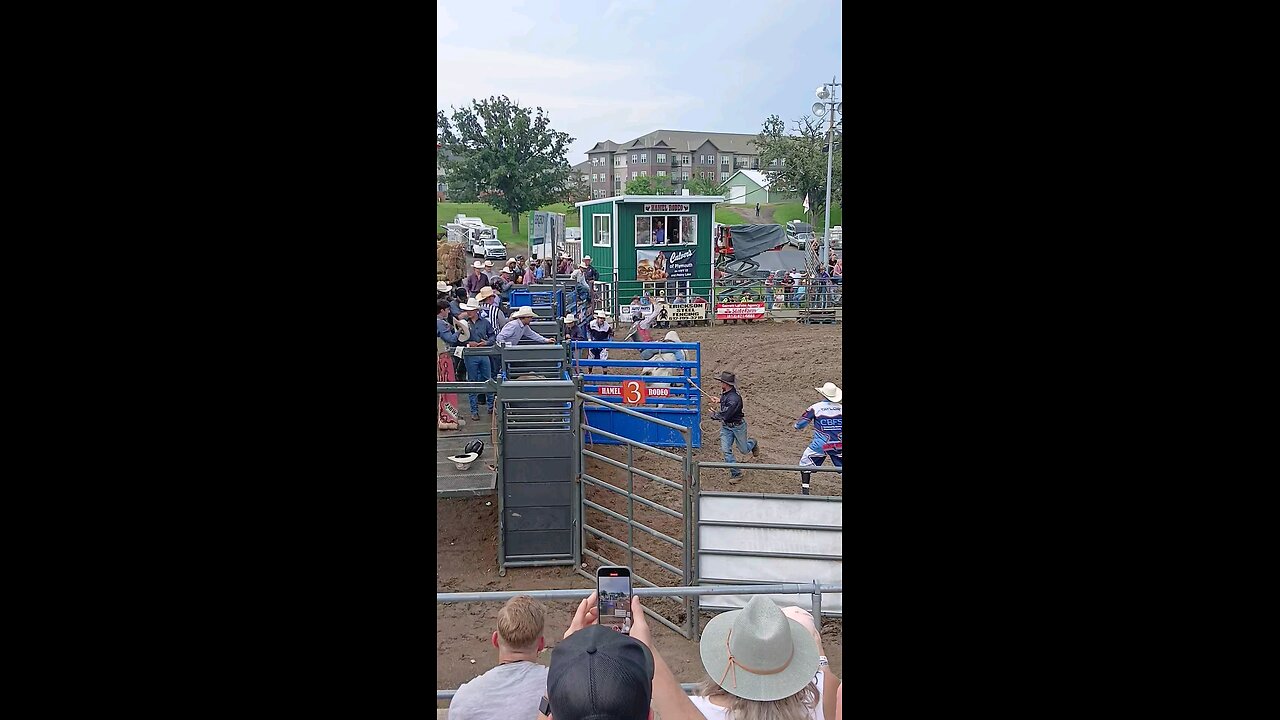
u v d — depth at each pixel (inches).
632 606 113.0
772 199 3046.3
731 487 436.1
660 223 985.5
